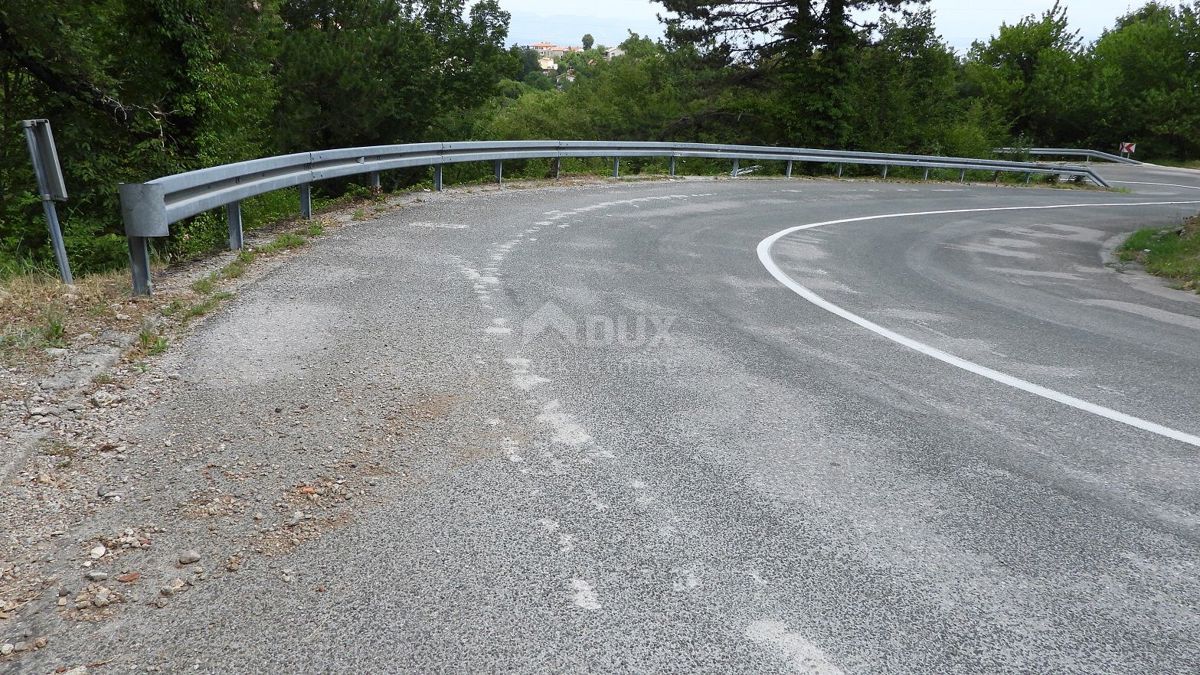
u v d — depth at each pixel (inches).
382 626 99.4
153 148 641.6
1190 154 2006.6
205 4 686.5
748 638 99.2
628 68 2139.5
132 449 145.6
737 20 1307.8
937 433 168.7
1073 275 430.9
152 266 283.3
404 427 159.0
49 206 248.2
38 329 204.2
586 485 137.7
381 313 241.0
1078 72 2025.1
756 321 264.4
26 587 106.4
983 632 102.0
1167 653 99.0
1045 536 126.6
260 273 285.3
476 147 598.2
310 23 1248.8
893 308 301.1
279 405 167.3
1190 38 1991.9
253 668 91.8
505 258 341.4
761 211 617.3
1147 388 209.6
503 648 95.9
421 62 1217.4
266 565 111.8
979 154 1600.6
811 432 166.2
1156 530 129.9
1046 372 221.0
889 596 108.9
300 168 393.4
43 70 615.8
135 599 104.3
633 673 92.4
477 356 205.5
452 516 125.8
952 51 1526.8
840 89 1240.8
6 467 136.5
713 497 135.4
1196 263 449.7
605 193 638.5
